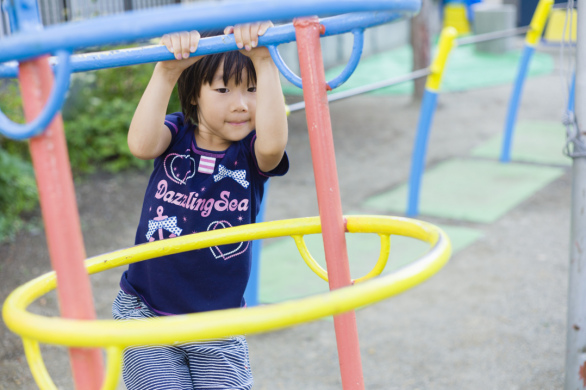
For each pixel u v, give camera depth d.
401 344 3.36
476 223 5.15
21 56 0.98
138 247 1.61
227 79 1.70
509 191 5.91
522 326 3.50
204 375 1.82
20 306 1.20
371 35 14.23
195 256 1.81
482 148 7.37
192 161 1.83
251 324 0.98
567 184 6.09
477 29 14.03
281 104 1.67
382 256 1.60
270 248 4.72
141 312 1.85
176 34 1.47
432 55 13.75
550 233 4.88
